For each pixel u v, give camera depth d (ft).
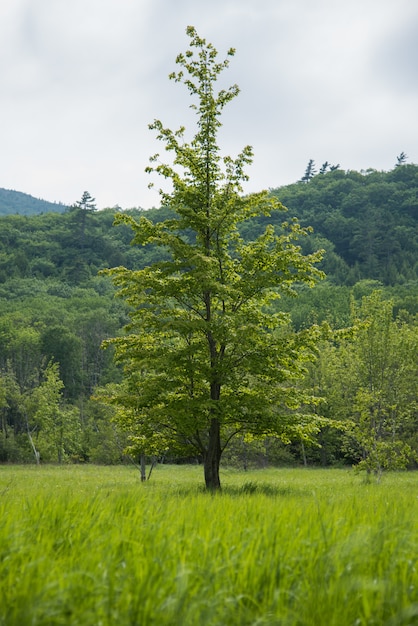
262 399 59.72
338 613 11.41
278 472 146.10
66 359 293.23
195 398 60.54
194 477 112.98
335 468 178.91
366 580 12.57
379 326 96.27
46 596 11.52
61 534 17.07
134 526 17.39
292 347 61.82
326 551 14.98
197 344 60.59
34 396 197.67
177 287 62.13
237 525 18.37
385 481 96.27
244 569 13.28
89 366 324.39
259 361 60.08
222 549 15.26
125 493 23.93
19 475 116.57
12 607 11.18
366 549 14.97
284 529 17.28
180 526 17.80
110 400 62.23
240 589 12.59
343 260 533.14
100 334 335.67
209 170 64.49
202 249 62.95
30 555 14.30
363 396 91.20
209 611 11.01
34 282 501.56
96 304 414.62
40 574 12.60
